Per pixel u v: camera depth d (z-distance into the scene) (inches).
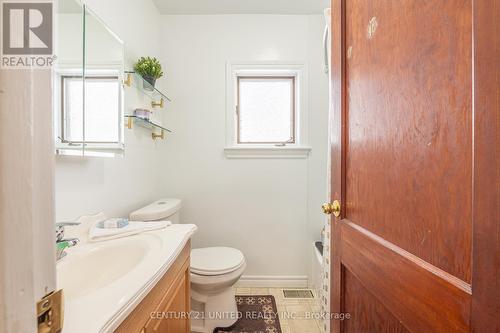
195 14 74.5
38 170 11.0
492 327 13.7
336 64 34.1
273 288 75.4
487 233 14.0
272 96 79.0
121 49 48.8
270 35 74.8
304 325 59.4
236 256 60.2
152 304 25.7
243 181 75.8
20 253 10.2
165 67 74.7
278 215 75.9
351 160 30.5
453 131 16.3
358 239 28.2
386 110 23.4
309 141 75.1
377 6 24.7
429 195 18.3
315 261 73.7
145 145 63.9
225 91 75.2
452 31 16.3
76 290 28.1
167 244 32.2
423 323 18.7
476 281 14.6
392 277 22.3
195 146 75.4
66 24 34.3
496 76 13.5
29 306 10.6
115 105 47.1
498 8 13.4
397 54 21.7
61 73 33.4
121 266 32.1
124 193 53.0
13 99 9.9
